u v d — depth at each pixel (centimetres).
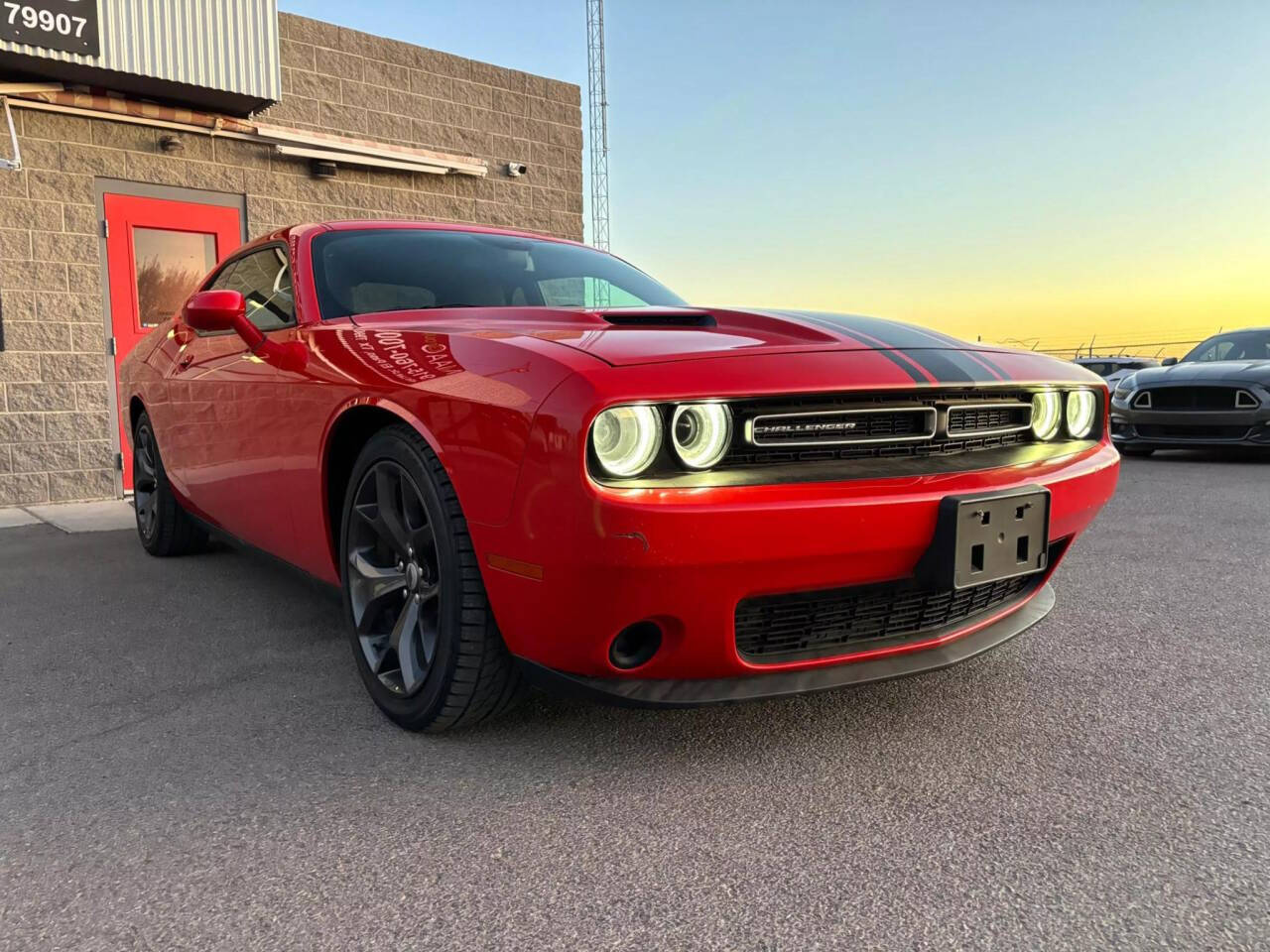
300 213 693
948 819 171
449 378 188
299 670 258
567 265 311
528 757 199
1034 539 198
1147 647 275
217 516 336
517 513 170
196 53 581
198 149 643
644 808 176
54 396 599
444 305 267
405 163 734
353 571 228
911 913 141
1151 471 738
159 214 630
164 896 147
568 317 222
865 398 182
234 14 595
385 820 172
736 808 176
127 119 605
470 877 153
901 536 178
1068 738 208
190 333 353
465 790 183
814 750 202
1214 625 298
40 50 527
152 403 385
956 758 198
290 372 251
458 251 297
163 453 381
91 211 603
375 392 208
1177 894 146
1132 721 218
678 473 166
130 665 263
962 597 212
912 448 193
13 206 576
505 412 172
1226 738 208
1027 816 172
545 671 185
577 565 163
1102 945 133
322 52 706
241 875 154
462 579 189
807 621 189
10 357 582
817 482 174
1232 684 242
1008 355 222
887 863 156
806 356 183
